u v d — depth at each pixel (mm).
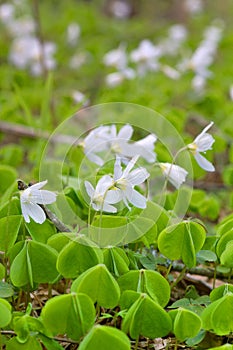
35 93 973
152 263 434
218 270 441
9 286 407
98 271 386
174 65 1380
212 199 534
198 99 965
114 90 1024
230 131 768
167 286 402
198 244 416
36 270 406
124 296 397
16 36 1418
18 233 435
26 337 380
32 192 409
